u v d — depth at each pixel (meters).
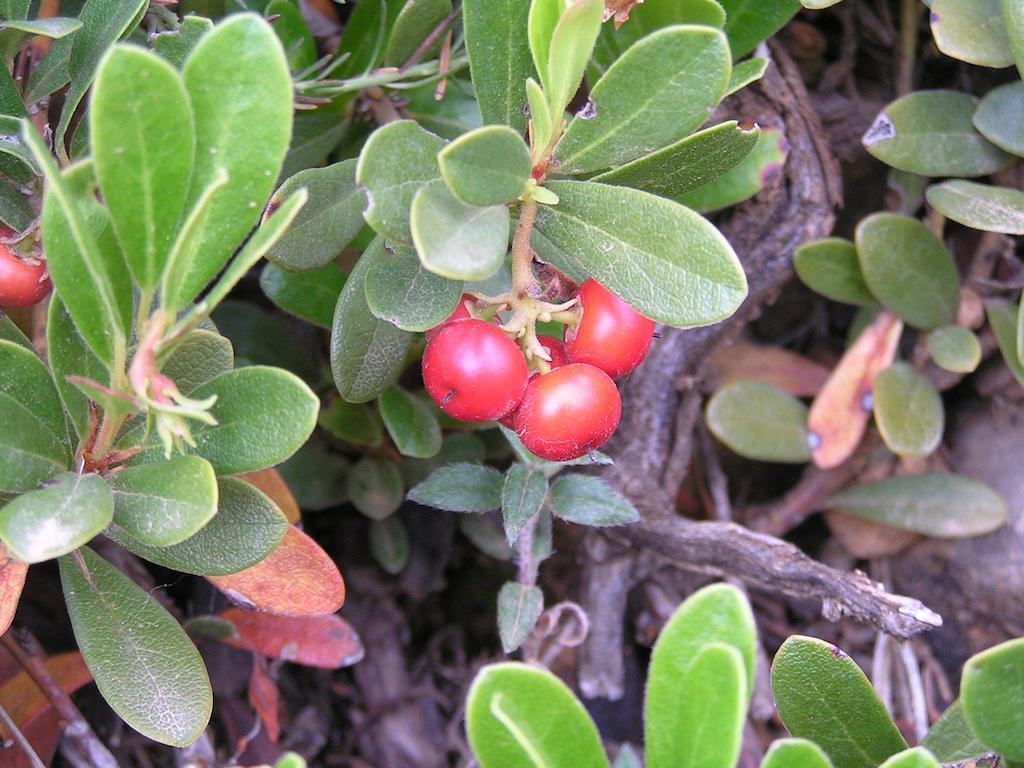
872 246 0.14
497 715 0.06
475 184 0.08
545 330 0.12
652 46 0.08
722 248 0.08
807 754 0.07
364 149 0.08
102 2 0.09
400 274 0.09
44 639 0.14
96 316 0.07
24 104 0.10
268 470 0.11
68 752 0.12
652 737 0.07
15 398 0.08
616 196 0.08
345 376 0.10
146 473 0.08
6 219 0.09
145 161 0.07
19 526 0.07
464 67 0.12
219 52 0.07
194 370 0.09
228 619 0.13
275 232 0.07
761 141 0.13
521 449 0.11
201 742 0.14
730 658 0.06
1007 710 0.07
